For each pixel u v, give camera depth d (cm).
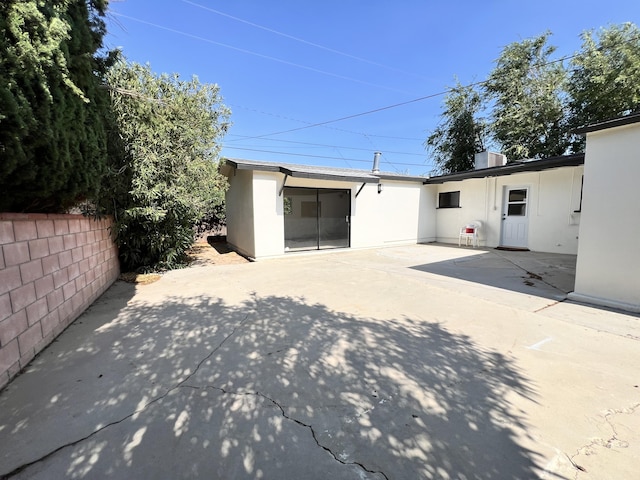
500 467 144
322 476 140
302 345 285
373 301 427
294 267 704
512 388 213
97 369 241
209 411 188
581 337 300
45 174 281
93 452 154
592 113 1222
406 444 160
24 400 200
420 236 1176
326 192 943
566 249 845
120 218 566
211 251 1017
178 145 632
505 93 1427
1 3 215
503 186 988
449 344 286
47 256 298
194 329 325
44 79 247
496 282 535
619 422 177
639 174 356
